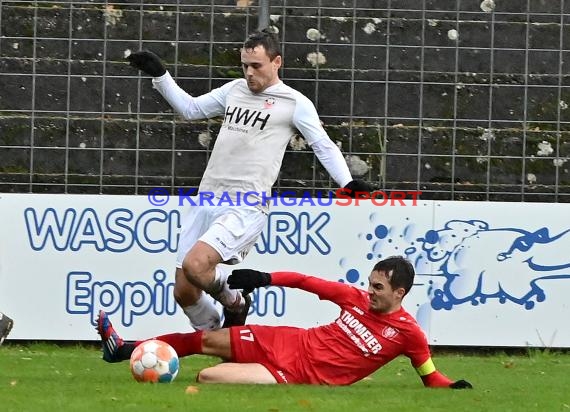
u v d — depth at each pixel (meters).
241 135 24.08
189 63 32.84
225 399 19.50
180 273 24.70
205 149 32.81
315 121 24.00
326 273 32.09
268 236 32.06
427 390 21.98
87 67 32.84
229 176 24.09
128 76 32.81
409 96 33.00
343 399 20.03
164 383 21.95
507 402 20.86
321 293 22.30
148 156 32.78
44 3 32.88
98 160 32.78
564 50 33.22
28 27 32.84
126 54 32.81
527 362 30.64
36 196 31.98
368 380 24.77
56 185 32.72
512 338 32.16
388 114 32.97
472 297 32.19
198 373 23.88
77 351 31.42
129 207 32.00
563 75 33.19
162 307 31.95
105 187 32.78
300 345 22.22
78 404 18.92
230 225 23.73
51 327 31.95
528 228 32.16
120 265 31.98
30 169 32.72
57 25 32.88
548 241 32.16
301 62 32.84
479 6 33.12
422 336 22.31
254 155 24.00
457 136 33.06
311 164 32.66
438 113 33.06
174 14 32.84
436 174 33.06
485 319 32.22
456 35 33.09
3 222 31.95
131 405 18.75
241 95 24.41
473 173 33.09
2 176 32.69
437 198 33.03
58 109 32.81
